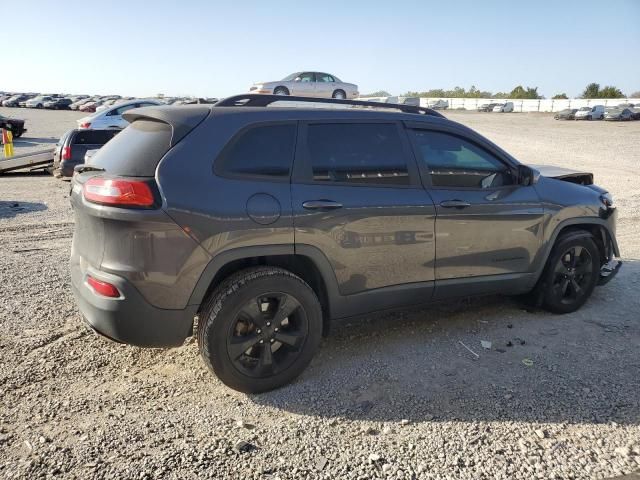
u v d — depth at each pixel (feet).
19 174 54.08
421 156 13.82
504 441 10.23
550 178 16.58
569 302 16.58
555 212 15.74
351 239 12.52
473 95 344.08
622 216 31.99
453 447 10.05
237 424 10.71
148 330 10.93
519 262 15.33
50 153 52.19
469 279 14.56
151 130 11.73
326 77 79.71
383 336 14.97
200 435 10.36
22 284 18.62
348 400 11.69
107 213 10.59
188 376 12.64
